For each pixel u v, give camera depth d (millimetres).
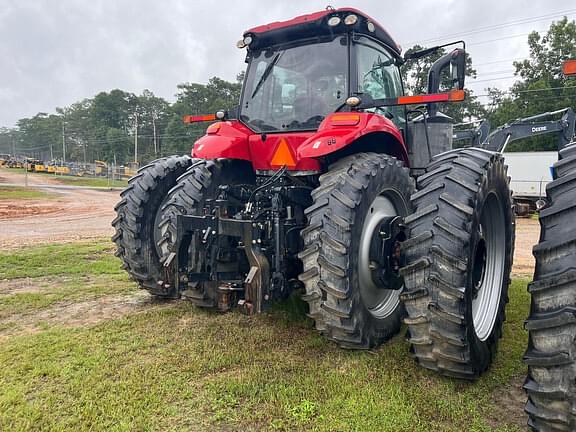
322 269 2979
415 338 2797
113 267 6582
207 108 75938
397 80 4426
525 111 37438
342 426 2400
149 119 107000
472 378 2822
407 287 2783
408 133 4543
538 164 21109
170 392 2773
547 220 2016
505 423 2439
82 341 3598
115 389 2805
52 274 6152
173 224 3785
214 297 4062
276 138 3783
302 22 3725
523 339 3619
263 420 2490
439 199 2785
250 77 4246
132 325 3986
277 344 3521
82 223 13758
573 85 36906
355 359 3207
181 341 3592
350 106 3340
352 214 2994
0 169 64562
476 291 3154
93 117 108125
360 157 3357
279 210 3326
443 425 2424
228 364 3170
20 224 13367
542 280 1970
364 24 3693
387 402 2623
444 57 4328
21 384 2885
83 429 2402
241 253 3420
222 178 4160
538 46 39250
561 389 1894
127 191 4594
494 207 3424
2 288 5402
